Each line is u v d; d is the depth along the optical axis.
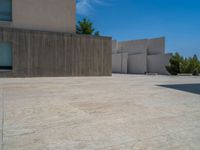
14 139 2.26
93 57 13.07
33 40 11.19
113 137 2.38
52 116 3.27
